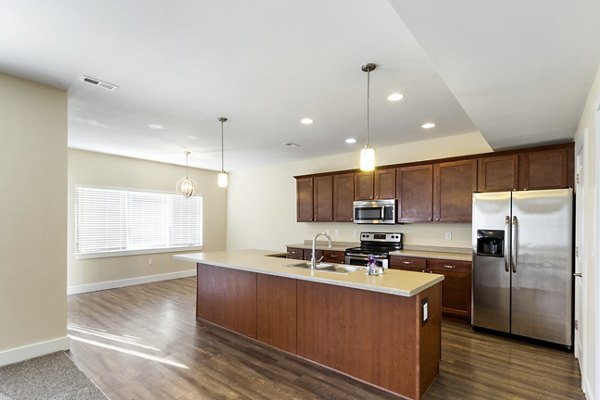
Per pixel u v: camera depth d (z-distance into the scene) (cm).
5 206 286
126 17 196
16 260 292
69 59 251
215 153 596
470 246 459
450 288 416
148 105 346
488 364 296
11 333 289
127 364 292
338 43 223
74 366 286
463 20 158
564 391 250
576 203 320
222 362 298
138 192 645
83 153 568
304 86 296
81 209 567
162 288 600
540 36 170
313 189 607
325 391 251
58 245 316
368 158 275
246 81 287
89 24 204
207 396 242
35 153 302
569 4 143
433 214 460
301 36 215
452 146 475
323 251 544
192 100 332
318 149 562
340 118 388
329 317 288
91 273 576
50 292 311
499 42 177
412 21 159
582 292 276
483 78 222
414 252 473
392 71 265
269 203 720
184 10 189
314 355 298
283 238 692
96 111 364
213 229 782
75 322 406
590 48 181
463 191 434
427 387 253
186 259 396
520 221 355
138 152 584
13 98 290
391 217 497
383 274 286
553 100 256
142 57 246
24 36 218
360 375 266
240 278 368
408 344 242
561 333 328
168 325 397
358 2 180
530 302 347
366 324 264
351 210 550
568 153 360
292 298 317
